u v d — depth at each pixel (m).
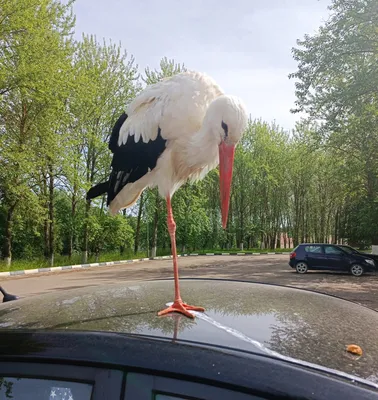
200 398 1.09
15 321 1.59
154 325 1.47
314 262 17.88
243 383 1.09
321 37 17.33
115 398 1.14
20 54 16.59
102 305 1.82
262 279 15.76
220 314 1.66
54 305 1.85
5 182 18.16
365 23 16.42
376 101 17.44
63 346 1.28
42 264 23.23
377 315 1.96
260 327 1.50
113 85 26.42
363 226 25.84
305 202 50.75
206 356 1.17
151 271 20.47
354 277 16.34
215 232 44.94
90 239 26.67
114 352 1.21
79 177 21.56
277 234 53.66
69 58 19.62
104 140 26.48
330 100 17.47
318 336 1.46
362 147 20.58
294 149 45.03
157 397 1.12
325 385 1.08
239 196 46.84
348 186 25.91
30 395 1.21
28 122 19.17
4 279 16.80
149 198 31.31
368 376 1.17
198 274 18.20
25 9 16.80
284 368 1.13
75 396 1.17
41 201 21.27
